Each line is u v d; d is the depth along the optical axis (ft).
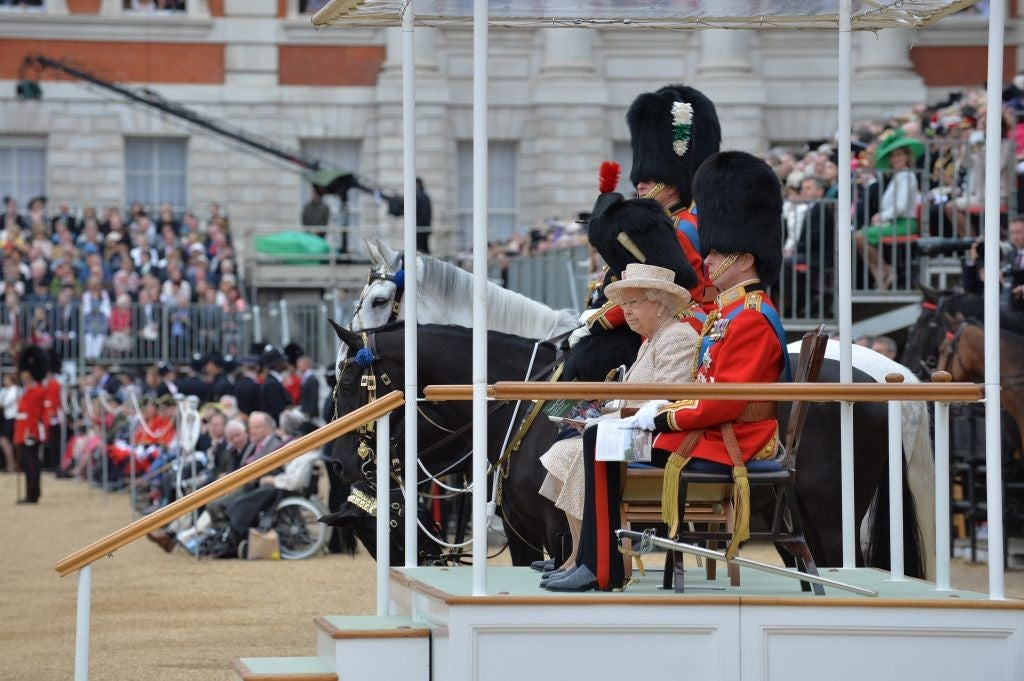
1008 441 174.09
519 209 499.51
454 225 496.64
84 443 334.03
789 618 82.79
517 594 84.02
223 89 497.05
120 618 156.46
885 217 211.61
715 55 490.49
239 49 498.69
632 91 498.28
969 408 178.70
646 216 97.19
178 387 302.04
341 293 365.81
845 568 100.89
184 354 361.51
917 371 182.80
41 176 494.59
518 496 107.86
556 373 104.58
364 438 118.93
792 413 87.81
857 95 482.69
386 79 498.28
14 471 368.68
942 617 82.94
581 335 101.60
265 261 392.06
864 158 243.60
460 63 499.51
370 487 119.75
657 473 86.58
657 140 109.40
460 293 126.31
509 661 82.33
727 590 88.99
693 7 111.24
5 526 247.09
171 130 495.41
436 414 117.60
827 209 212.64
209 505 211.41
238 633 146.20
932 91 485.97
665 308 89.61
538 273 275.59
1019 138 220.84
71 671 127.13
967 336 174.50
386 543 97.35
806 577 84.79
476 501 84.48
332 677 88.33
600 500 86.74
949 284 214.28
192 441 236.43
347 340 119.03
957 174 217.15
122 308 361.51
